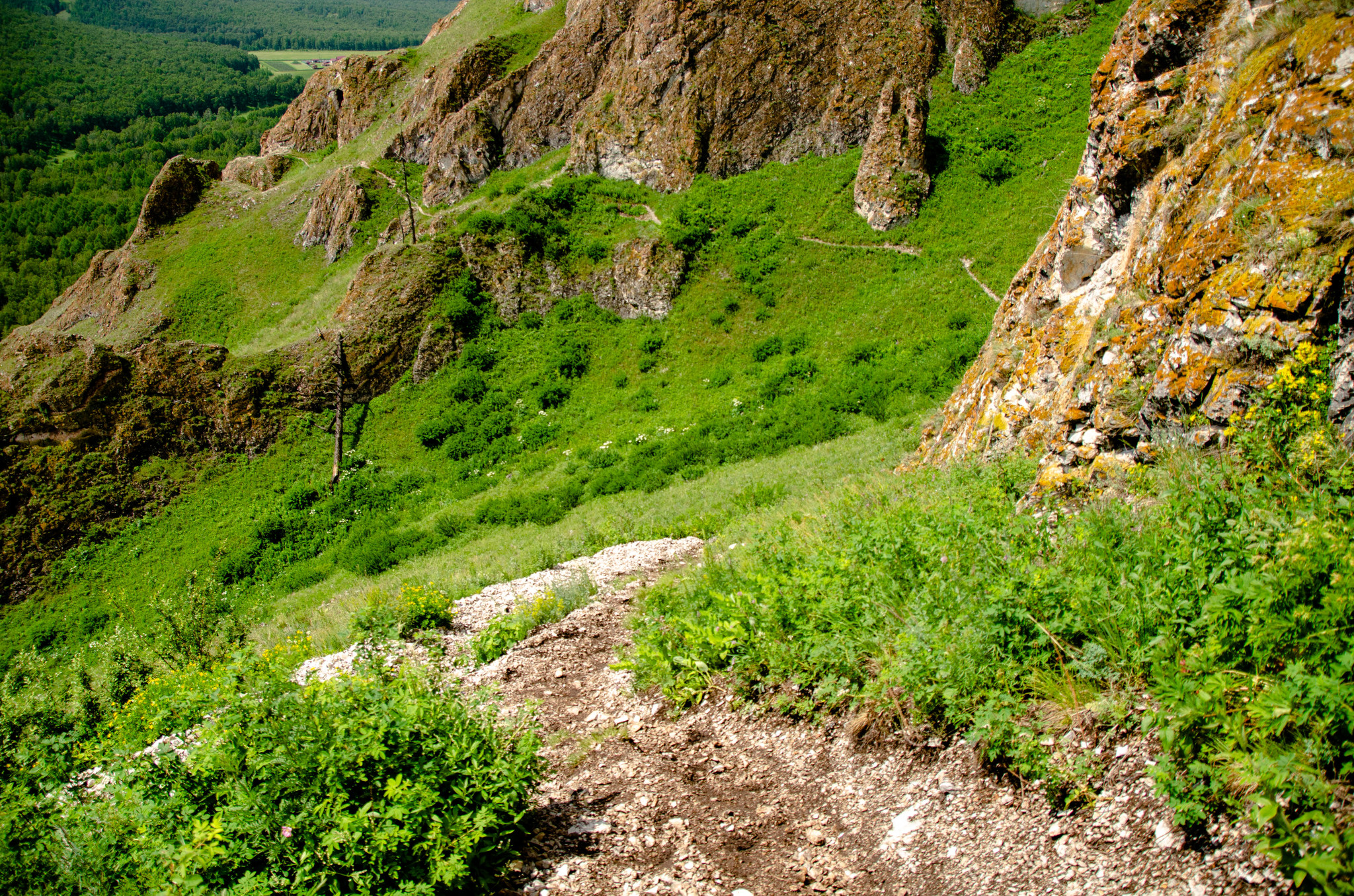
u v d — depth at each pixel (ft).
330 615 59.21
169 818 14.58
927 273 109.81
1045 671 13.87
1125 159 30.45
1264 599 10.55
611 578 42.42
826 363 104.01
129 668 43.27
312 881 13.12
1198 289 21.30
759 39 143.02
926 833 13.12
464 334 133.59
